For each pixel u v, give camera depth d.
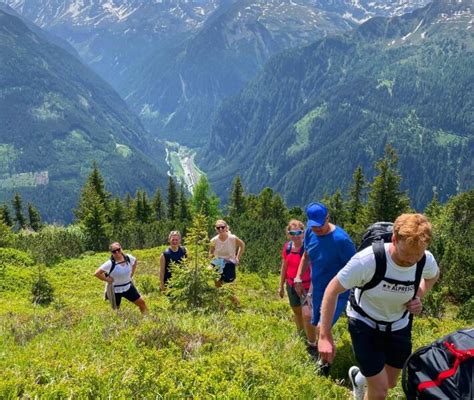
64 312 8.70
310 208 6.78
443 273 24.72
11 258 25.47
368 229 4.94
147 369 4.89
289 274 8.48
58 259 29.23
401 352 5.03
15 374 4.77
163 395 4.45
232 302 11.70
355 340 5.03
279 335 7.86
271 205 78.94
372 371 4.94
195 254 10.79
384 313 4.84
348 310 5.18
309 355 6.98
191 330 6.74
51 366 5.01
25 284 21.14
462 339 3.31
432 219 53.88
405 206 54.62
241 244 12.91
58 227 63.09
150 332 6.30
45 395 4.31
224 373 5.05
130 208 88.69
